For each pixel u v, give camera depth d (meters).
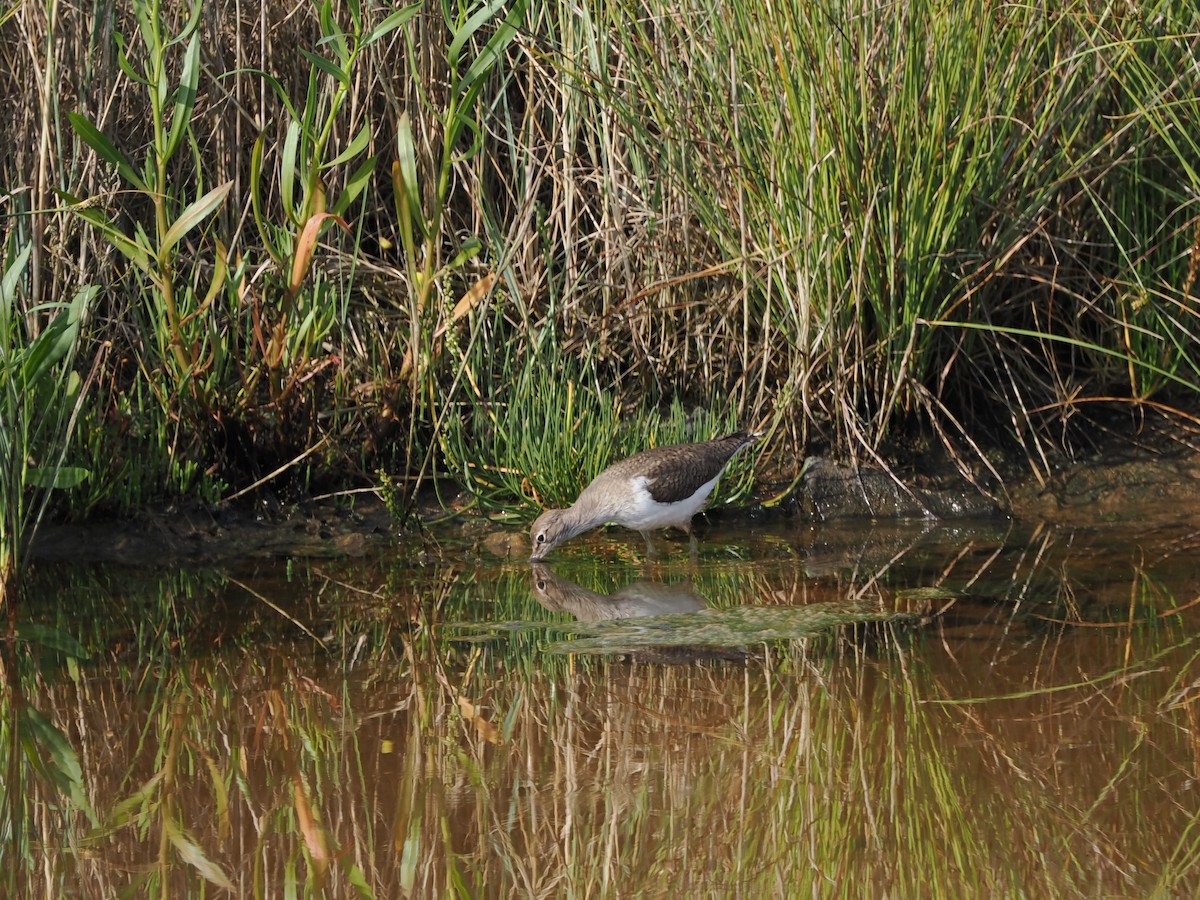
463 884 6.35
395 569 10.96
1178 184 12.42
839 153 11.41
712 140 11.98
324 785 7.27
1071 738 7.69
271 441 11.92
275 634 9.46
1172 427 12.87
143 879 6.41
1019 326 12.97
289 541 11.47
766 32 11.37
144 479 11.50
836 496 12.21
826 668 8.74
